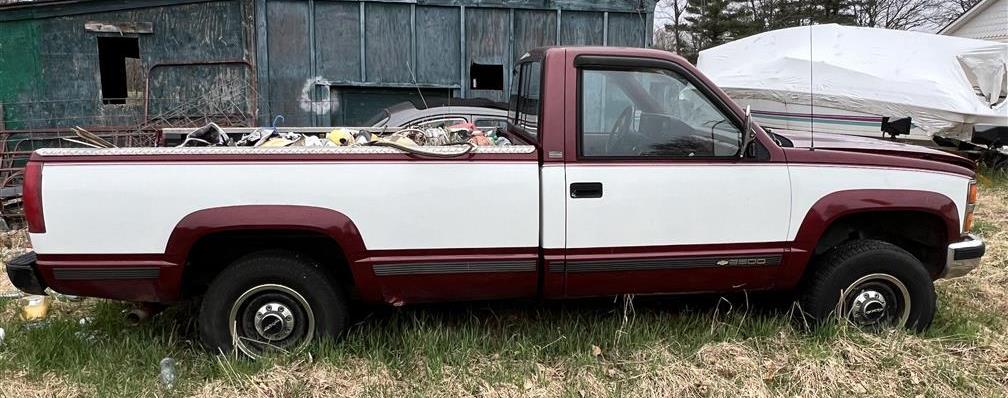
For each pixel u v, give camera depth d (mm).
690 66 3609
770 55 11891
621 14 10078
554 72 3516
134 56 10805
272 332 3617
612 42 10117
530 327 4113
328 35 9211
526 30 9820
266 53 9016
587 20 9977
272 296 3596
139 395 3365
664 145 3633
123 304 4402
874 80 10445
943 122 10133
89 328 4098
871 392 3494
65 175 3273
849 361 3693
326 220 3387
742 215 3678
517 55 9836
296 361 3531
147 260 3355
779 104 11398
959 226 3918
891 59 10711
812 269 3998
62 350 3770
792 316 4086
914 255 4219
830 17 29797
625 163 3557
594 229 3562
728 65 12742
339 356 3586
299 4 9039
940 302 4664
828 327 3854
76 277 3346
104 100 9062
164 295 3443
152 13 8852
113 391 3385
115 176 3289
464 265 3543
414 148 3412
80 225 3291
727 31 30250
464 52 9633
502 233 3527
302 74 9203
